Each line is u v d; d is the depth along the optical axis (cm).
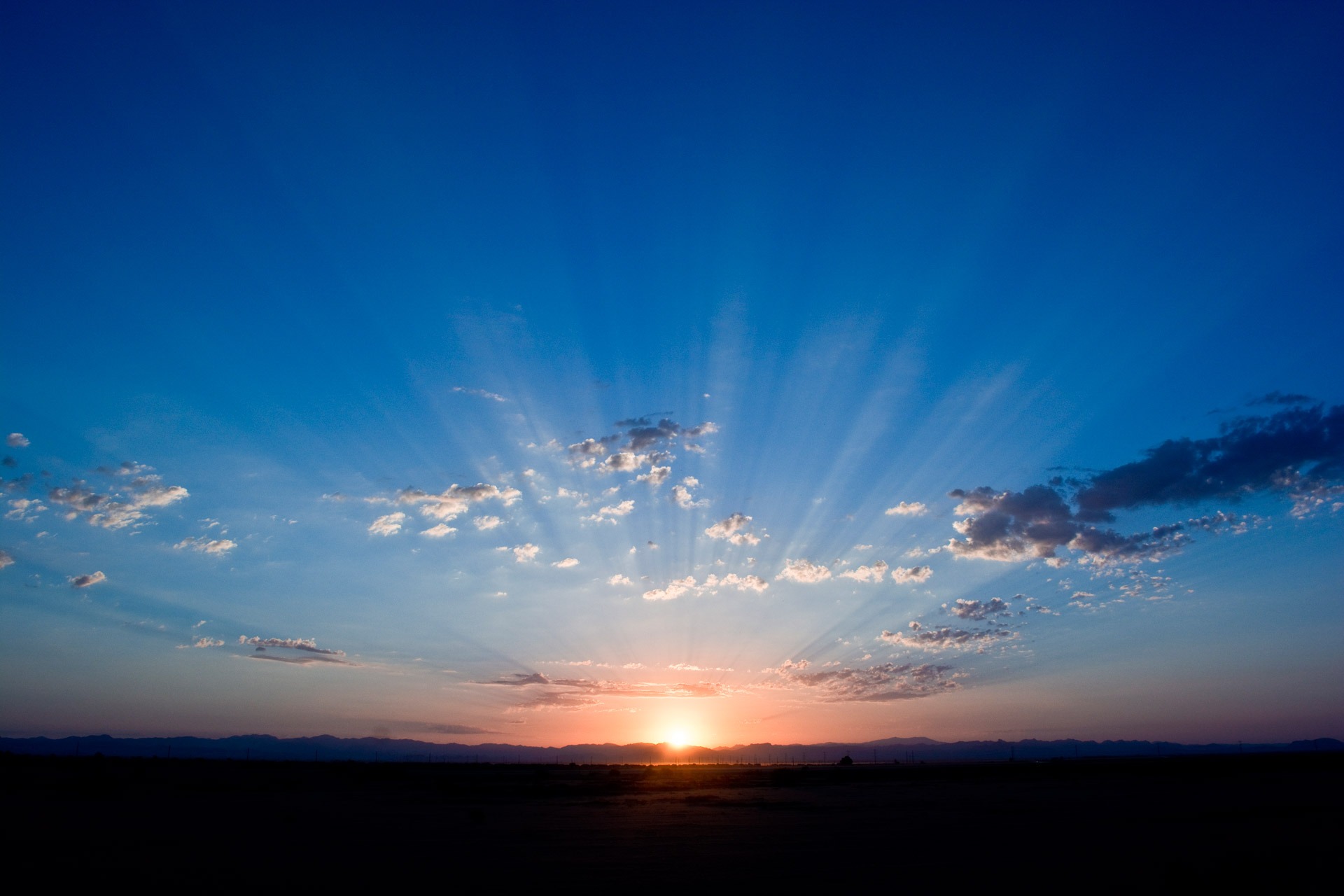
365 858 2839
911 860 2792
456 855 2933
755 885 2306
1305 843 3106
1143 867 2561
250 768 12850
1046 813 4641
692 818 4500
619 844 3284
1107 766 13238
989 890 2197
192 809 4878
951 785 8306
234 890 2202
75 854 2823
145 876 2409
